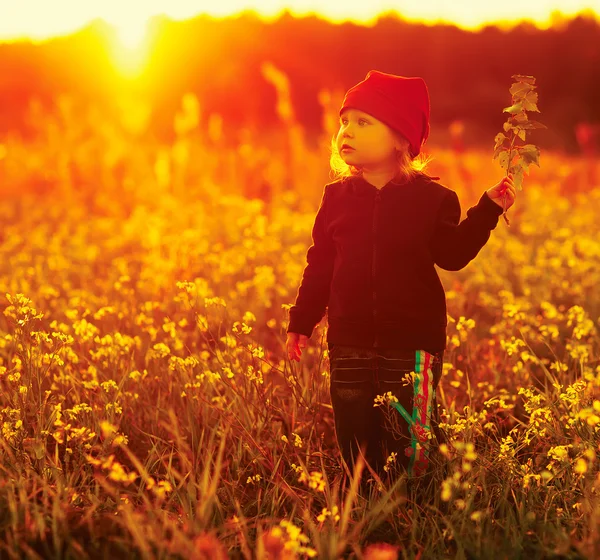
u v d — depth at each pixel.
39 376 4.00
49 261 7.68
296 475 3.75
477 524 3.13
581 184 15.59
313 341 5.65
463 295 6.75
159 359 4.68
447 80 57.03
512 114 3.46
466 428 3.70
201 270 7.70
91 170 14.07
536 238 9.98
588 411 3.13
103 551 2.99
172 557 2.89
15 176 14.35
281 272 7.51
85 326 4.70
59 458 3.88
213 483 3.16
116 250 9.06
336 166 3.97
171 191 13.47
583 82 52.06
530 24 59.22
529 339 5.77
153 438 4.13
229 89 33.41
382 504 3.17
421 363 3.58
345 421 3.64
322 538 3.00
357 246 3.63
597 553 2.84
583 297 6.84
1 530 3.08
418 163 3.82
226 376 4.24
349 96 3.69
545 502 3.29
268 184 13.55
